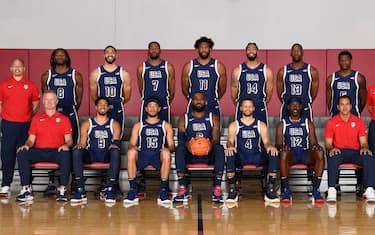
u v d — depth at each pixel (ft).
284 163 17.92
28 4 26.40
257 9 26.43
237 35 26.43
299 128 18.75
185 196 17.79
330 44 26.21
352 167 18.22
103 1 26.48
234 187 17.88
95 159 18.62
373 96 19.47
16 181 21.08
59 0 26.43
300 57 20.34
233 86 20.38
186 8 26.53
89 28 26.45
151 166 18.03
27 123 19.45
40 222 14.01
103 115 18.70
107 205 17.02
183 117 18.52
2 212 15.62
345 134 18.74
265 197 18.01
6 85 19.35
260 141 18.38
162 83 20.43
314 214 15.33
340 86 20.61
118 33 26.53
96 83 20.18
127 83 20.26
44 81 20.27
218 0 26.50
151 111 18.21
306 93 20.42
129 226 13.50
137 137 18.21
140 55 26.25
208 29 26.48
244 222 14.05
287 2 26.35
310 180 19.43
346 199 18.54
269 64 26.09
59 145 18.74
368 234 12.50
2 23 26.37
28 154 18.06
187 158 18.08
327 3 26.27
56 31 26.40
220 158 17.66
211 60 20.15
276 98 25.67
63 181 17.94
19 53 26.18
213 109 20.07
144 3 26.53
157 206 16.83
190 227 13.37
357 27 26.16
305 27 26.30
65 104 20.20
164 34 26.50
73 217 14.78
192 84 20.10
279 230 12.98
